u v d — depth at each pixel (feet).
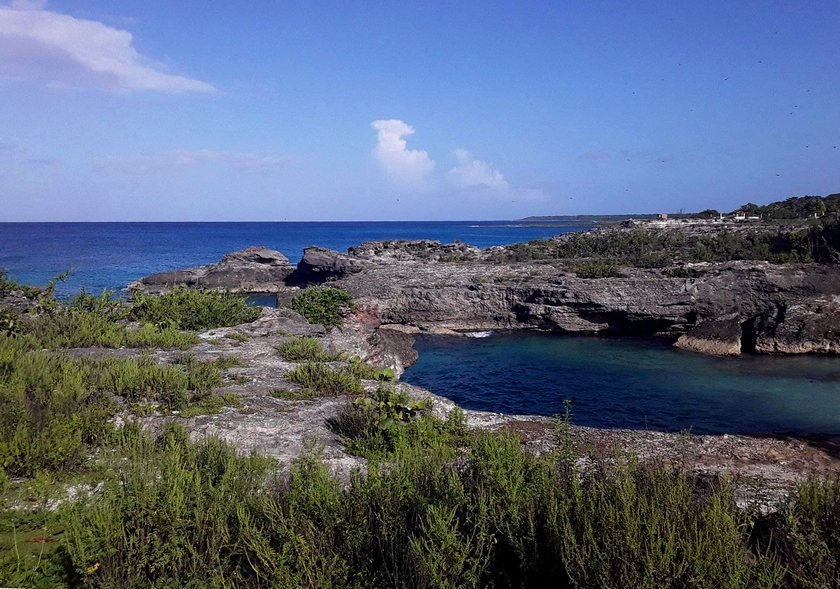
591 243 172.55
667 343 100.27
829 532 17.63
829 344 89.97
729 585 14.37
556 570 16.53
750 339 94.12
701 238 163.94
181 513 18.90
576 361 87.04
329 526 18.25
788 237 134.72
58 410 30.91
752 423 57.88
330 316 88.12
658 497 17.79
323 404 40.19
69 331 53.67
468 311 113.80
